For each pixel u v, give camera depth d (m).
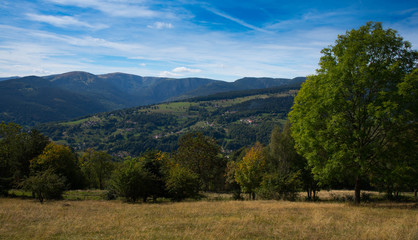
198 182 29.73
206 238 9.44
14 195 34.25
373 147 15.99
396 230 9.61
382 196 26.66
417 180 16.52
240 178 28.38
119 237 9.98
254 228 10.88
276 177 26.19
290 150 35.44
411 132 16.44
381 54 17.19
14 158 38.12
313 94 19.19
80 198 33.59
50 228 11.73
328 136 17.59
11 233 10.94
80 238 9.95
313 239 9.12
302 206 18.17
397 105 15.08
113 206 21.88
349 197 26.14
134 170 27.30
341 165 17.00
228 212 15.92
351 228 10.57
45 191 25.66
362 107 17.25
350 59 17.11
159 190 29.23
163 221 13.16
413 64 16.83
